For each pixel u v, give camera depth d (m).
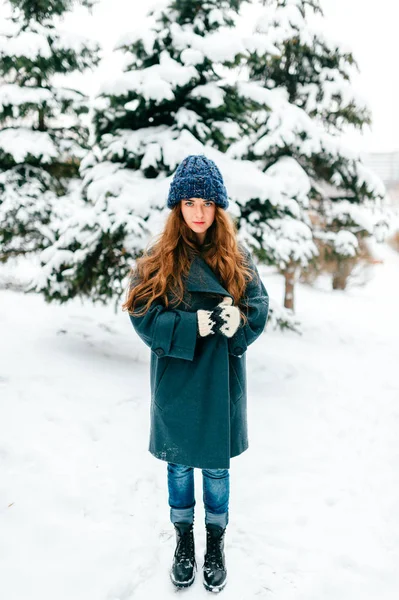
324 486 2.53
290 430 3.34
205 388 1.55
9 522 1.95
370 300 12.33
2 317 6.19
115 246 4.56
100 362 4.47
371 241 11.04
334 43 8.22
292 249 6.89
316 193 8.61
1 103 7.62
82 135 8.55
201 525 2.10
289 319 7.04
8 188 7.84
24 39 7.41
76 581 1.68
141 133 4.86
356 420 3.65
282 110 7.77
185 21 5.18
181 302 1.53
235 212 4.71
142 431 3.04
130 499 2.25
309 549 1.97
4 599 1.57
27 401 3.20
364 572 1.84
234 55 4.64
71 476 2.35
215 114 5.09
